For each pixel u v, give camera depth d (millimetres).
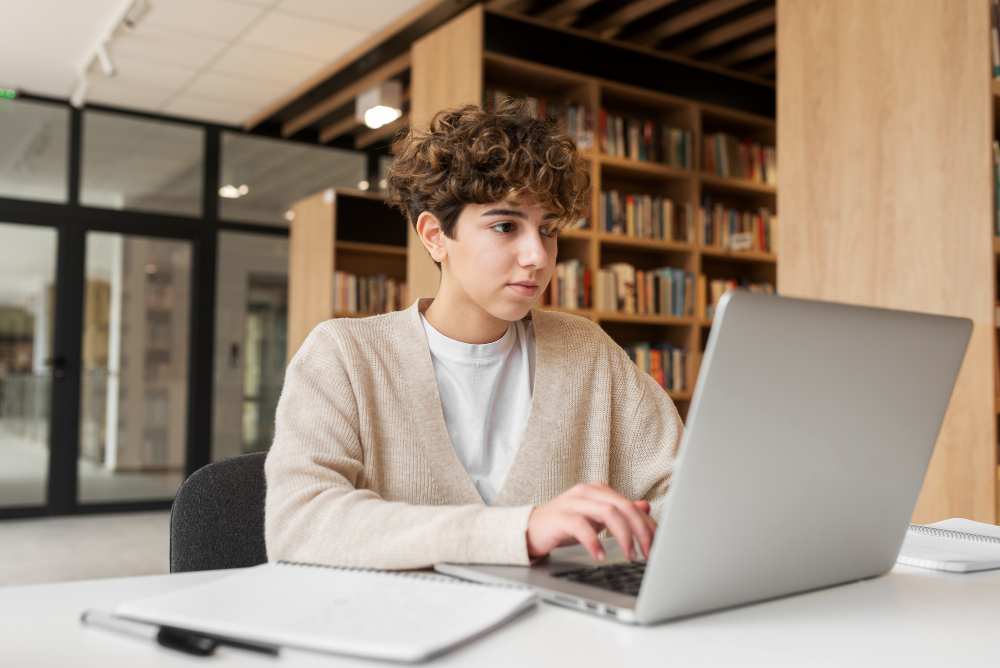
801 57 2918
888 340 710
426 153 987
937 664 555
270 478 918
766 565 676
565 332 1183
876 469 742
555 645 569
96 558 4422
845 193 2744
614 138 4180
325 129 6430
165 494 6102
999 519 2295
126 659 542
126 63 5125
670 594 611
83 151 5871
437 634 555
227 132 6348
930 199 2494
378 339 1081
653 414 1215
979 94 2373
